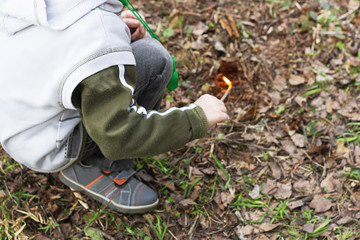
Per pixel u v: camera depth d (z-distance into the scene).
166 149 1.44
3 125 1.52
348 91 2.52
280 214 1.98
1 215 1.92
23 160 1.61
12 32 1.36
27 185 2.05
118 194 1.94
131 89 1.34
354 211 1.96
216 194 2.09
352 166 2.15
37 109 1.45
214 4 3.04
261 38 2.84
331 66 2.66
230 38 2.83
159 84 1.75
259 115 2.45
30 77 1.37
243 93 2.56
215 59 2.73
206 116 1.50
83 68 1.28
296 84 2.57
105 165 1.93
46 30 1.32
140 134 1.37
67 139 1.60
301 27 2.86
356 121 2.36
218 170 2.18
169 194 2.09
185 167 2.20
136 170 2.15
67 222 1.95
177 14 2.95
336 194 2.05
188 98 2.53
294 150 2.26
